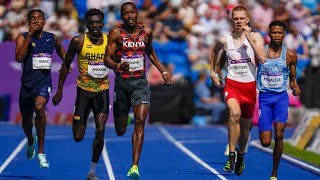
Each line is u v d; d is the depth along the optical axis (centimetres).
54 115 5388
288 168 3359
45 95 2798
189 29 6147
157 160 3588
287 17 6134
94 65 2575
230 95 2733
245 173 3141
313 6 6438
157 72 5634
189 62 5988
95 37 2589
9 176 2923
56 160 3506
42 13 2789
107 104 2594
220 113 5641
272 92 2672
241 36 2753
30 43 2806
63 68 2650
